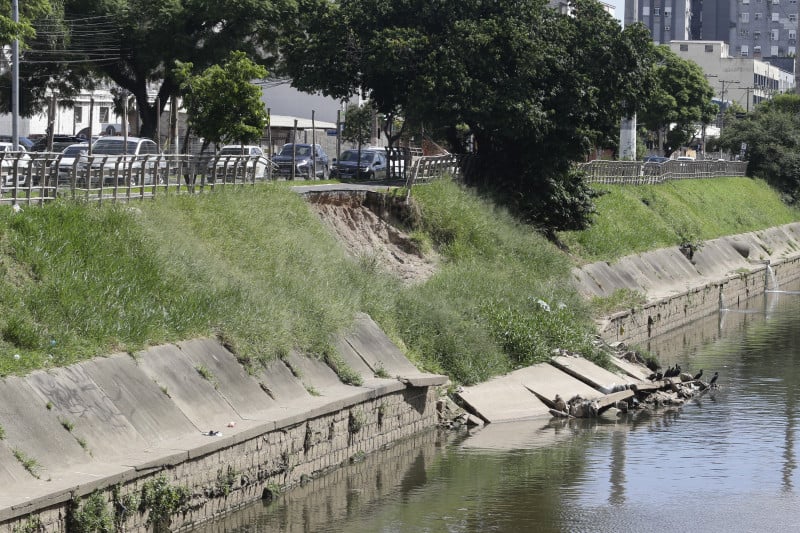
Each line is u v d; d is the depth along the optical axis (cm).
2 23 4628
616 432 3178
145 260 2653
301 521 2222
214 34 6562
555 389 3506
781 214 10088
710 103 13150
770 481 2683
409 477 2598
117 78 6894
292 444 2409
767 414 3478
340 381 2792
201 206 3334
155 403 2173
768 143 11000
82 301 2305
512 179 5366
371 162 6222
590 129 5184
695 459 2880
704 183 9100
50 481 1780
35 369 2019
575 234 5753
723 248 7656
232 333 2559
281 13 6575
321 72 5147
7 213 2523
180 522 2020
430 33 5081
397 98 5128
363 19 5119
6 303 2164
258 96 4691
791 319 6084
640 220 6775
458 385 3344
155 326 2391
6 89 6862
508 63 4972
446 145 6525
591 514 2373
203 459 2089
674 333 5481
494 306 3869
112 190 3105
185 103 4784
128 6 6531
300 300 2986
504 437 3052
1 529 1606
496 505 2409
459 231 4591
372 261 3738
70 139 6397
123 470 1861
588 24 5166
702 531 2286
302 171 5866
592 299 4878
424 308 3534
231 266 3070
